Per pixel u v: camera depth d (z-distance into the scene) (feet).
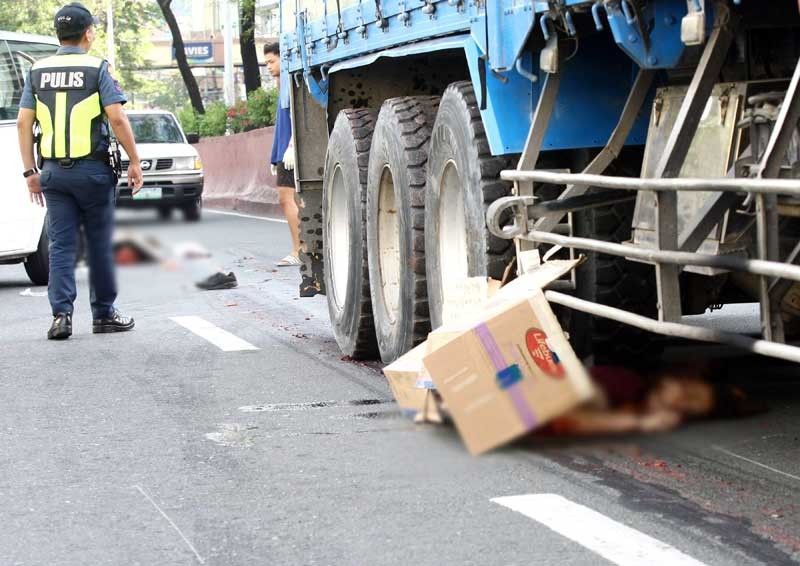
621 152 27.73
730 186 19.92
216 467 25.14
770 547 19.29
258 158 128.36
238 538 20.71
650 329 22.47
